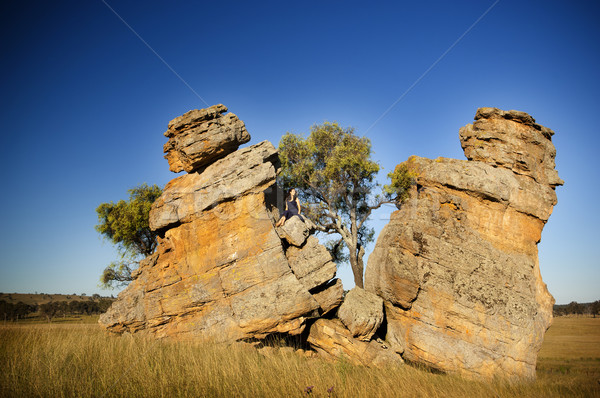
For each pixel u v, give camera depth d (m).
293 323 14.51
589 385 14.10
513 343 16.03
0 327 14.29
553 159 19.28
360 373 12.50
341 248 28.52
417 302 16.67
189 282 15.86
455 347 15.80
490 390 12.46
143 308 15.81
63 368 9.90
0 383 8.66
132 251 30.12
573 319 87.75
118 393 8.61
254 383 9.82
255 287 15.08
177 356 11.90
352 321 14.98
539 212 18.08
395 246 17.41
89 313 43.03
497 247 17.56
